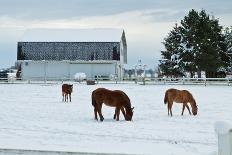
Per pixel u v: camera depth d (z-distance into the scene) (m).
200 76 68.94
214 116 22.94
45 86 50.59
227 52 73.19
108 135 15.96
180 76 71.56
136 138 15.19
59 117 22.62
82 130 17.39
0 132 16.80
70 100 32.91
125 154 7.58
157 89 44.53
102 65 72.81
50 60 73.12
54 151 7.66
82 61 72.56
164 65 71.44
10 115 23.62
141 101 32.34
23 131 17.12
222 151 6.24
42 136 15.66
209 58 66.44
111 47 72.81
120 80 60.75
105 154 7.58
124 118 21.86
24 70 73.56
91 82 52.91
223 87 47.66
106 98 20.53
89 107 28.38
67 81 62.06
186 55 68.81
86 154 7.59
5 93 41.00
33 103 31.50
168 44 71.38
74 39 74.19
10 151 7.80
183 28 71.25
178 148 12.77
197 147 13.04
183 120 21.00
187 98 23.25
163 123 19.78
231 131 6.34
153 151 11.52
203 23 69.62
